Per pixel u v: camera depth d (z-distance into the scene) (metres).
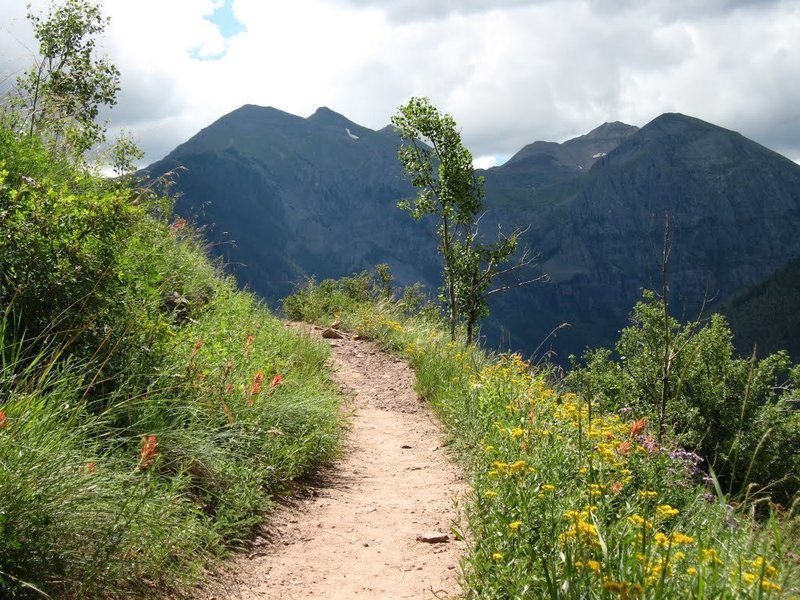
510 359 11.98
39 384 4.43
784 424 24.73
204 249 13.79
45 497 3.64
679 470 5.89
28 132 9.52
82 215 5.71
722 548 3.86
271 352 10.28
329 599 4.68
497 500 5.02
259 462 6.54
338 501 6.94
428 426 10.91
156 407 5.57
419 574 5.17
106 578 3.73
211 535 4.88
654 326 27.80
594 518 3.90
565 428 6.99
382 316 19.72
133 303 6.07
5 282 5.18
